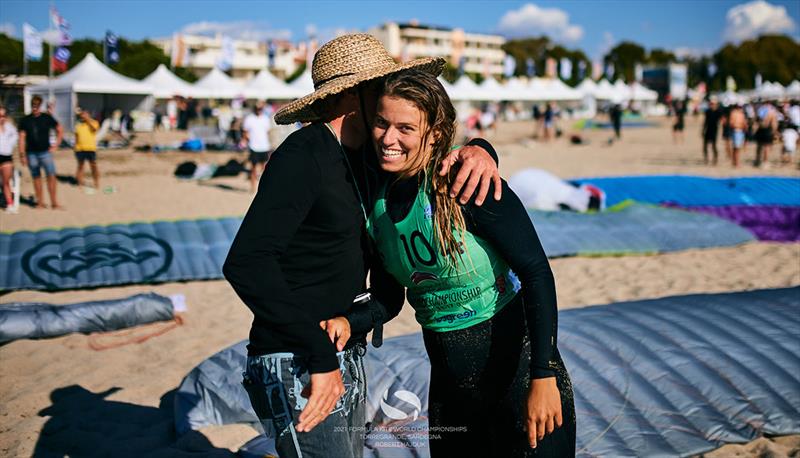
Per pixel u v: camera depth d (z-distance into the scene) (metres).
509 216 1.97
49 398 4.18
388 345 4.12
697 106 52.16
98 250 7.20
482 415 2.17
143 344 5.16
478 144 2.16
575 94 48.06
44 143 11.20
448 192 1.96
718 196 10.09
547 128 27.92
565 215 8.87
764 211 9.44
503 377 2.11
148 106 30.66
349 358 2.16
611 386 3.59
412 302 2.22
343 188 2.00
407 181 2.04
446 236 1.98
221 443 3.51
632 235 8.39
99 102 30.02
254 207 1.90
